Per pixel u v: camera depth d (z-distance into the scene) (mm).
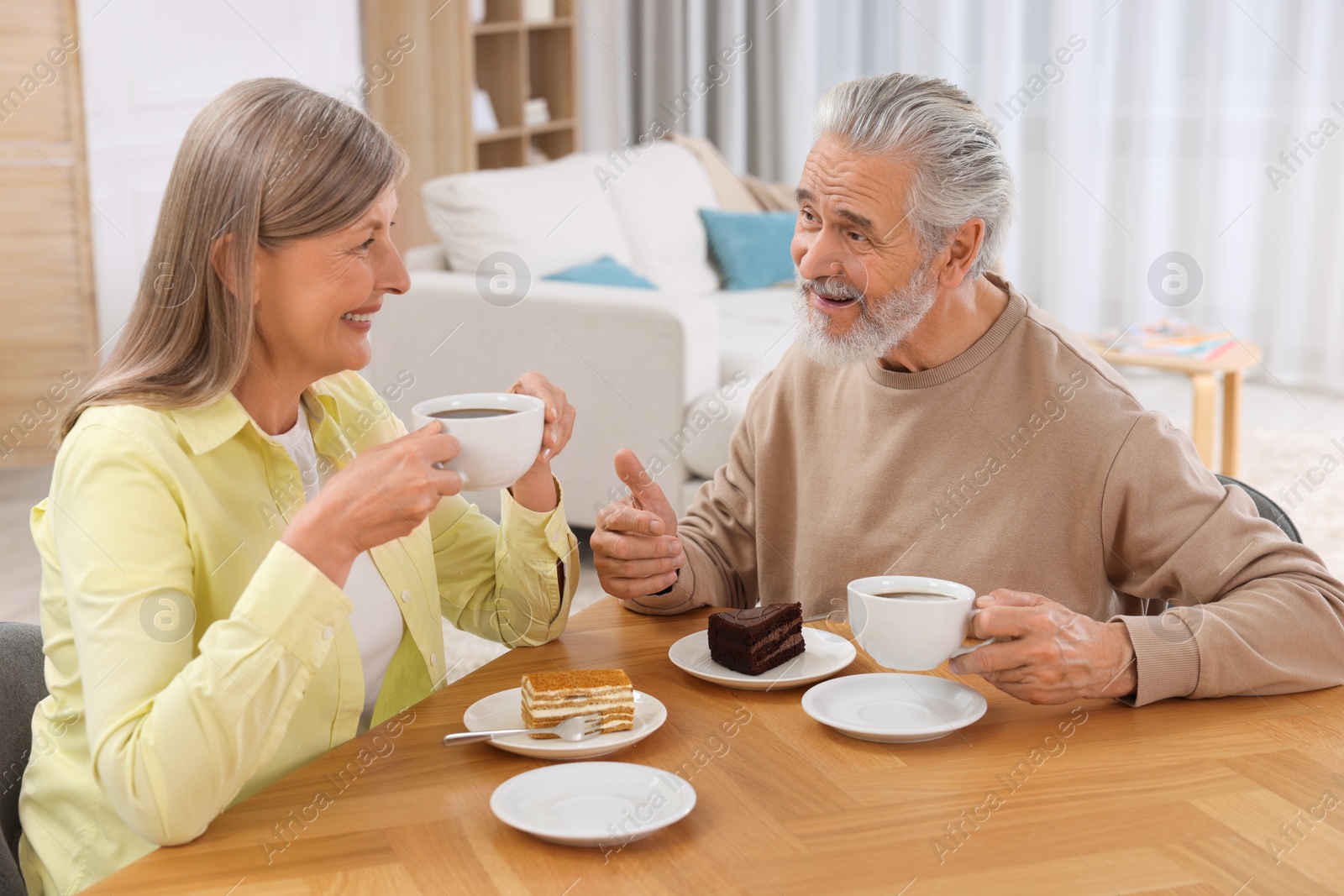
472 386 3172
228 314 1033
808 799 891
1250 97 4840
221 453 1078
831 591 1393
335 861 818
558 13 5594
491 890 780
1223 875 794
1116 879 789
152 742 856
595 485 3100
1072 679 1014
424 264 3545
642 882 787
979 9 5301
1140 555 1249
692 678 1121
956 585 1055
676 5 5773
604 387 3039
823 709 1027
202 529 1024
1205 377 3443
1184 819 862
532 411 981
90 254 3854
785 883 784
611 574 1262
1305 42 4691
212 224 1011
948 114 1199
